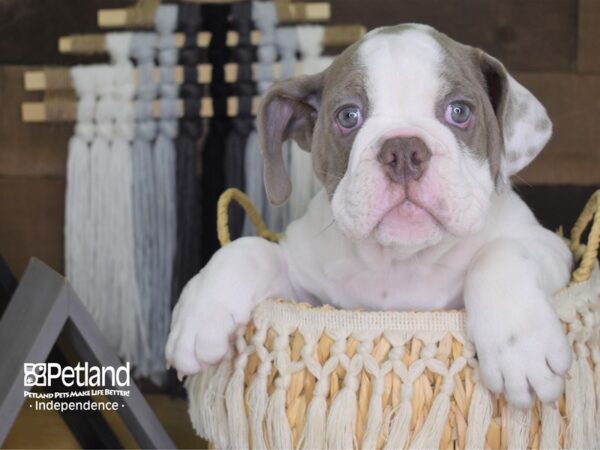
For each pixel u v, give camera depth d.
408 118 0.66
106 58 1.03
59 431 0.93
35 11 1.03
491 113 0.70
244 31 0.99
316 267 0.75
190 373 0.67
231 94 1.00
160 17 0.99
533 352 0.62
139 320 1.01
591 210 0.79
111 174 1.00
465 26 1.03
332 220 0.73
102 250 1.00
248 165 0.99
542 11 1.02
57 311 0.66
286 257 0.76
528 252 0.67
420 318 0.65
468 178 0.65
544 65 1.02
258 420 0.68
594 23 1.02
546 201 1.03
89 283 1.01
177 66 0.99
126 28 1.00
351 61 0.69
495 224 0.72
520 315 0.63
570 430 0.67
